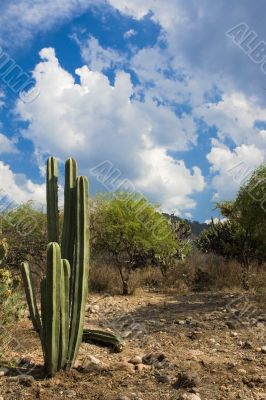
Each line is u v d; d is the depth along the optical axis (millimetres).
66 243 5129
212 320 8062
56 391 4410
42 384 4590
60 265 4723
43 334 4906
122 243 13000
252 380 4660
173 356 5676
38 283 11914
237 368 5070
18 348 5938
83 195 5051
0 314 5574
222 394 4328
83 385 4547
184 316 8539
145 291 13062
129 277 13195
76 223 5043
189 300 10992
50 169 5305
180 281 13922
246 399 4203
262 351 5852
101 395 4285
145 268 15109
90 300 11211
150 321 8125
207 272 13875
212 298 11078
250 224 11438
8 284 6109
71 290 5031
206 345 6312
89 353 5895
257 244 12742
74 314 4992
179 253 15648
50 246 4699
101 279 13195
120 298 11688
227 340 6586
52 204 5234
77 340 5004
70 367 4992
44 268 12203
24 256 12445
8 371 4969
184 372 4664
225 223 16250
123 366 5082
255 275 12523
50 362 4773
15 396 4293
